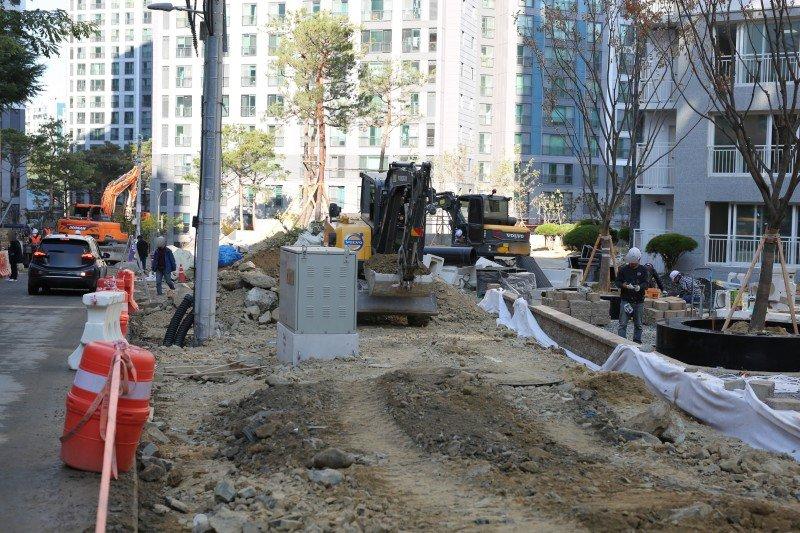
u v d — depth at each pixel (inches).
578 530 249.6
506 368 550.0
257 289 845.2
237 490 288.7
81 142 6254.9
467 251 1300.4
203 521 255.8
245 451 346.6
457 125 3420.3
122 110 6186.0
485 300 957.2
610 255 1090.1
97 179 5152.6
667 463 344.5
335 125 2691.9
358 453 339.3
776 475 331.6
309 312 583.2
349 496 285.0
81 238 1155.3
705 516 256.1
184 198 4001.0
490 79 3624.5
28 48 1275.8
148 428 377.1
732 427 410.3
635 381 475.8
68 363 534.6
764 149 1336.1
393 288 791.7
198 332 709.3
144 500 281.0
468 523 259.4
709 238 1424.7
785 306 928.9
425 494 291.6
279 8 3671.3
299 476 305.1
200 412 439.2
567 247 2023.9
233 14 3718.0
